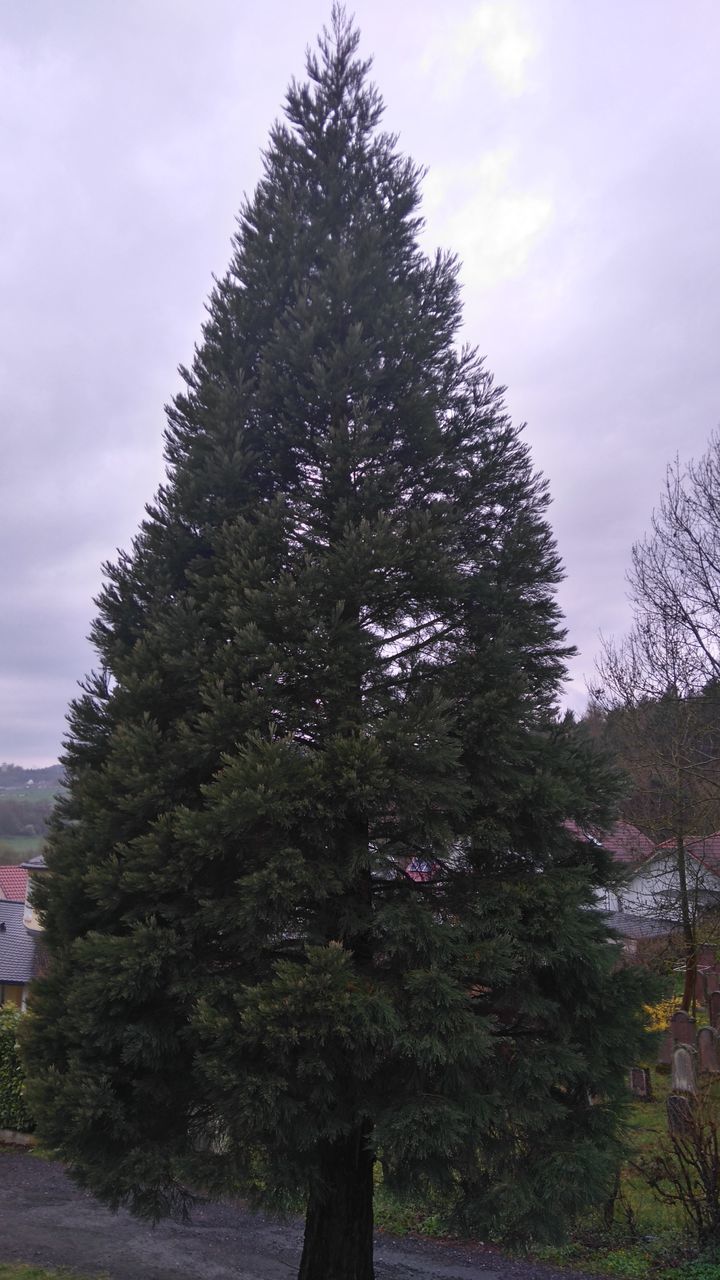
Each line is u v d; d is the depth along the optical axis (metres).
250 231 8.27
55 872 6.64
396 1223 9.74
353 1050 5.74
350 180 8.34
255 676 6.46
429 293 8.28
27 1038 6.25
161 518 7.57
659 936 19.77
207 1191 5.78
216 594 6.65
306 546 7.06
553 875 6.54
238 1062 5.59
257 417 7.47
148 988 5.83
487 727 6.49
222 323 7.93
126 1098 5.97
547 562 7.67
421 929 5.92
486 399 8.09
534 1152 6.01
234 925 5.89
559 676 7.61
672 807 19.06
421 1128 5.44
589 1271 8.34
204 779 6.51
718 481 19.95
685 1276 7.95
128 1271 8.60
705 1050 14.08
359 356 7.21
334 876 6.09
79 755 7.12
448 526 7.02
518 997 6.22
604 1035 6.39
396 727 6.11
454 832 6.40
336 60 8.75
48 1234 9.63
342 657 6.29
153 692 6.66
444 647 7.43
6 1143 13.94
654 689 20.11
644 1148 10.78
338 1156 6.73
